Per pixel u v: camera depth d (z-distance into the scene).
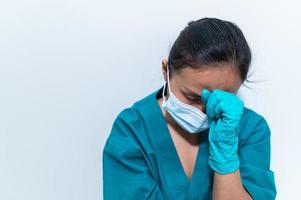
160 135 0.96
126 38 1.14
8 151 1.17
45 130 1.17
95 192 1.22
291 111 1.24
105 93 1.16
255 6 1.17
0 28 1.10
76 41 1.12
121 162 0.95
